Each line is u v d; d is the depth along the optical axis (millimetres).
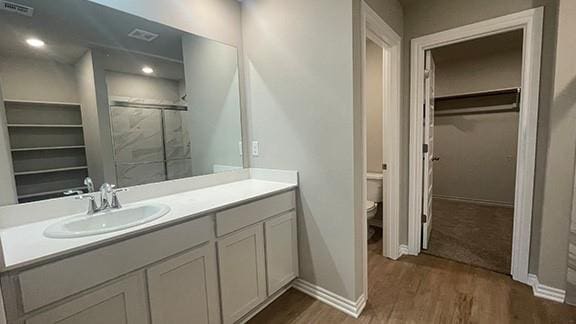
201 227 1393
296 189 1990
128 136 1693
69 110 1457
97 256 1031
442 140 4531
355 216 1736
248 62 2201
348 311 1786
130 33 1659
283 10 1915
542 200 1871
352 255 1746
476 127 4227
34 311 903
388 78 2396
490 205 4145
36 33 1337
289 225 1948
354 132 1676
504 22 1972
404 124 2521
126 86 1668
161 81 1820
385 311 1788
